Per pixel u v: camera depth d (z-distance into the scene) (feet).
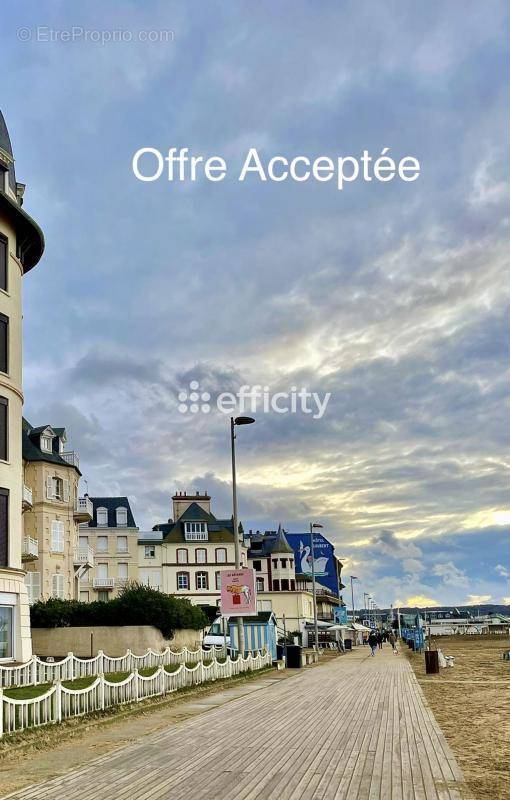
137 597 122.83
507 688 79.97
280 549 315.58
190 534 288.71
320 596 336.08
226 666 95.71
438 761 38.70
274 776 35.99
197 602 282.15
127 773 37.93
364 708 63.10
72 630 118.83
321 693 78.07
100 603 123.95
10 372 102.99
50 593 167.84
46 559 168.25
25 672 69.62
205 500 303.07
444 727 51.19
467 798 31.04
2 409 100.63
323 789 32.99
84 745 47.06
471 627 510.99
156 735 50.44
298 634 287.69
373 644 196.13
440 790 32.48
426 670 106.22
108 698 59.21
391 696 73.41
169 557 285.23
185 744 46.37
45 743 46.57
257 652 122.72
